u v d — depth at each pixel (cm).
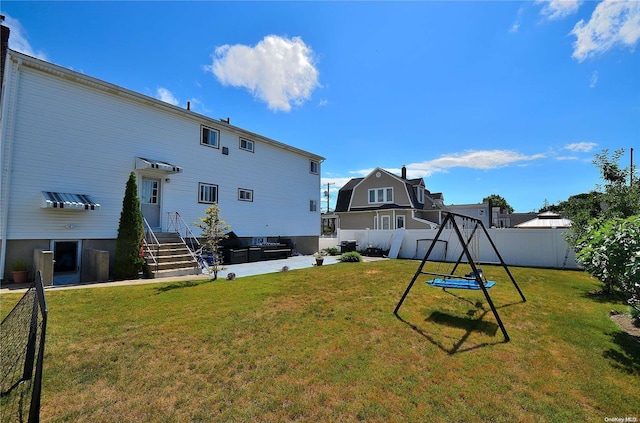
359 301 606
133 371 312
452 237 1461
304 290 702
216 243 885
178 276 913
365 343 394
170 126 1145
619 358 357
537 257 1258
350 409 251
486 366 333
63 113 873
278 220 1619
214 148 1304
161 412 244
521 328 459
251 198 1472
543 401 267
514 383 297
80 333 414
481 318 508
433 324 473
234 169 1390
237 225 1396
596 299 652
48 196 824
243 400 262
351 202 2708
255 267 1124
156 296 625
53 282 790
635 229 423
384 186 2527
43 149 834
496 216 4106
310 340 402
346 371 317
